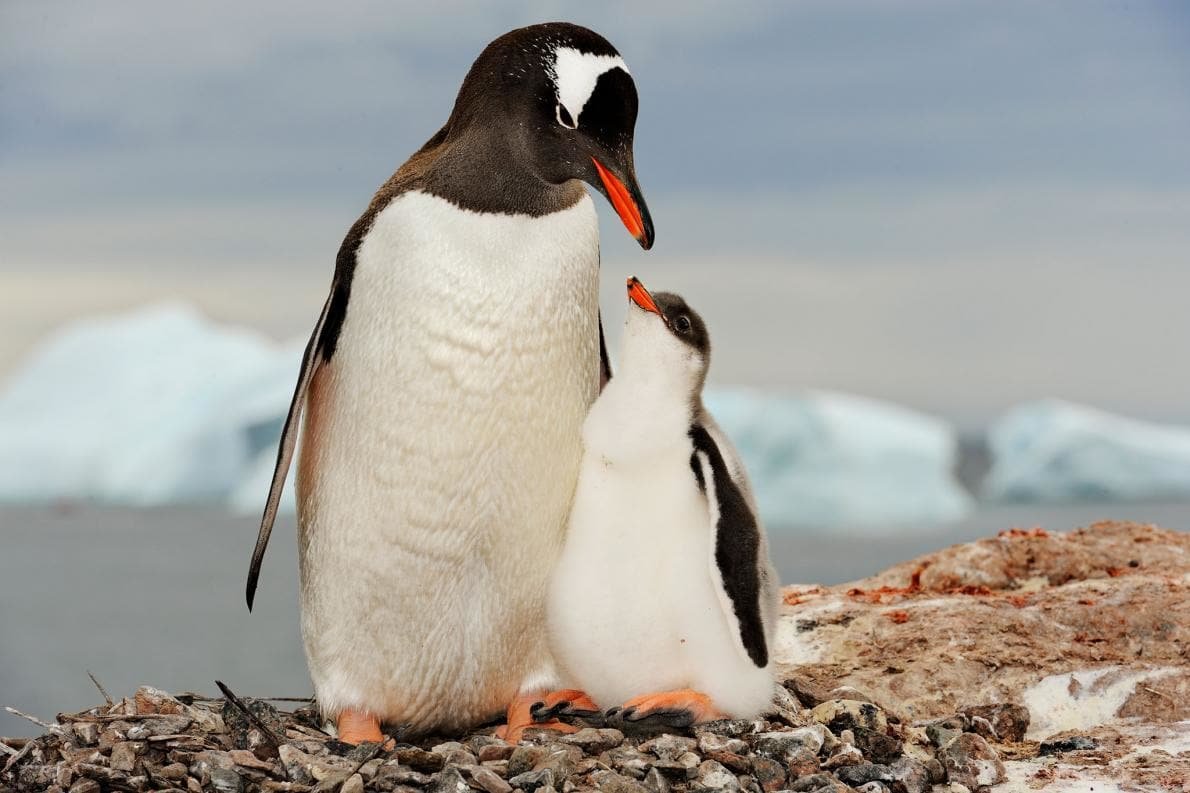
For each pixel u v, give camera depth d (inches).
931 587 649.6
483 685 436.8
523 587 423.2
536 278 399.2
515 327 395.9
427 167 416.2
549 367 403.5
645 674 419.2
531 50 407.5
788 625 579.2
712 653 412.8
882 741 428.1
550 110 402.9
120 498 3698.3
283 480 420.5
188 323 3929.6
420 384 396.2
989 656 534.6
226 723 412.2
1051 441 3486.7
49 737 394.3
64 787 373.1
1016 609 574.9
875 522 3255.4
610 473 410.6
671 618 411.2
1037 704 513.0
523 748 393.4
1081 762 453.4
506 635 430.0
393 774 378.3
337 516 415.8
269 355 3693.4
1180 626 553.0
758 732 417.7
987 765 437.7
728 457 417.4
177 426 3681.1
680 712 411.5
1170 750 463.5
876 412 3277.6
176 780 377.4
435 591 416.2
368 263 405.4
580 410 416.5
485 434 399.2
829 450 3218.5
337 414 415.5
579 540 414.3
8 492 3816.4
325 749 406.9
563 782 378.0
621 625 411.5
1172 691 512.4
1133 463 3440.0
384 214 406.9
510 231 399.5
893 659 541.6
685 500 408.8
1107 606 569.0
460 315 393.7
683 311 413.1
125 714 404.5
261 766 384.2
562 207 409.7
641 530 408.8
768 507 3284.9
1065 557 650.8
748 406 3230.8
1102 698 515.5
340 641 426.6
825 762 410.3
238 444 3624.5
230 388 3656.5
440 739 458.3
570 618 415.5
